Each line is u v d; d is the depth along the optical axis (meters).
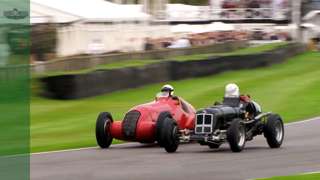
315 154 23.80
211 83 61.50
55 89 48.16
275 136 25.88
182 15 120.81
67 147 27.39
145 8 104.38
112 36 85.06
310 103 48.28
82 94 48.84
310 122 38.03
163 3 110.75
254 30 122.38
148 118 25.97
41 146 27.77
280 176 17.70
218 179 17.53
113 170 19.50
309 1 129.25
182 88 57.44
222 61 69.19
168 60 60.78
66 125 36.84
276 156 23.12
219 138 24.50
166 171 19.22
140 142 26.58
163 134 24.19
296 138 30.08
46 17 69.25
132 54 67.94
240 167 20.09
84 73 48.88
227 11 124.50
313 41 118.75
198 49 83.12
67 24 74.44
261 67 76.25
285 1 122.75
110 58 63.66
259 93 54.47
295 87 58.62
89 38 79.12
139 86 55.84
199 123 24.84
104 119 26.45
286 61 86.06
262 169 19.62
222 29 116.62
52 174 18.56
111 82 52.12
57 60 55.50
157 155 23.66
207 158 22.48
